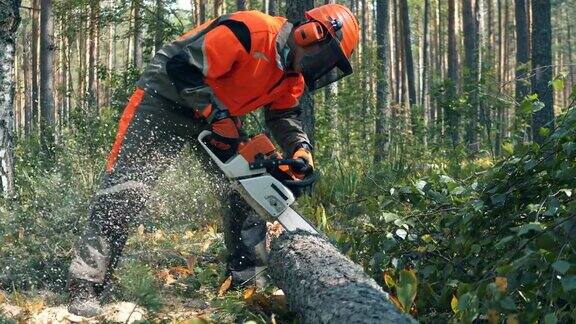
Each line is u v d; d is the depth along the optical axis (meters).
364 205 5.72
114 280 3.90
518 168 3.59
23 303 3.69
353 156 12.27
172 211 5.10
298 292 3.18
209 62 3.62
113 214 3.79
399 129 13.41
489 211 3.65
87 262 3.72
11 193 5.66
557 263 2.74
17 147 11.61
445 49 44.50
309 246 3.45
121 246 3.87
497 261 3.29
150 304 3.21
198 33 3.82
